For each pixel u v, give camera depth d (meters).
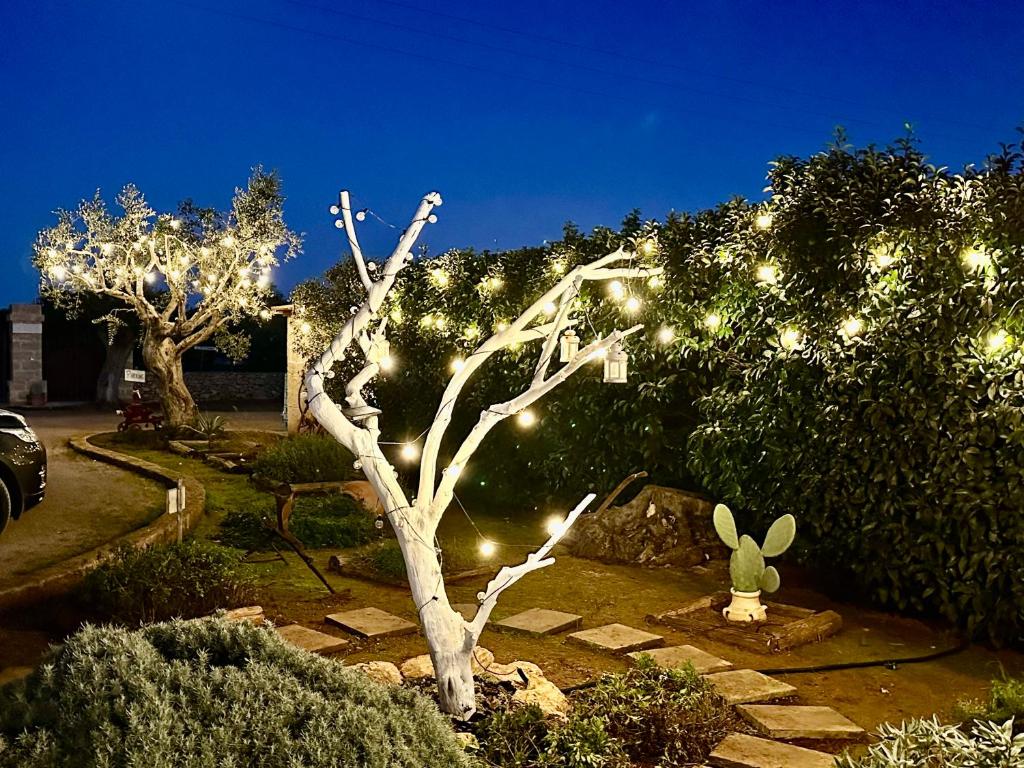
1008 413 6.05
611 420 9.88
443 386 12.41
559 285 4.72
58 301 19.16
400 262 4.53
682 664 5.62
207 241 18.77
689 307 8.81
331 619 6.61
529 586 7.87
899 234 6.89
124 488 12.02
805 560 8.05
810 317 7.65
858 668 6.03
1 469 9.09
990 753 3.50
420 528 4.56
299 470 12.58
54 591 6.75
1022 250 6.20
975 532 6.39
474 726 4.26
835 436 7.36
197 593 6.58
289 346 18.70
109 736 2.92
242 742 3.03
